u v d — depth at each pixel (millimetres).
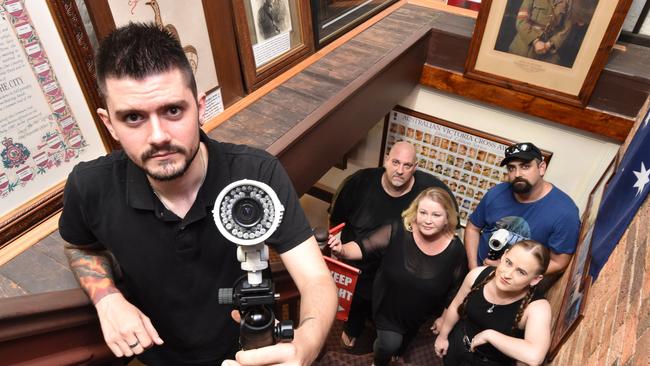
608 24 2156
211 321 1013
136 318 894
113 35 740
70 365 1104
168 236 873
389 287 2129
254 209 637
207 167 865
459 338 1978
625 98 2318
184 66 753
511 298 1771
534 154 2166
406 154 2330
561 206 2213
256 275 661
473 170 3297
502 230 2355
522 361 1662
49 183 1323
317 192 4254
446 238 2041
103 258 1009
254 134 1750
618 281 1312
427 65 2854
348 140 2270
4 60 1126
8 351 979
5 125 1168
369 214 2566
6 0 1091
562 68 2406
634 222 1386
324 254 2188
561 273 2352
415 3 2947
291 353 660
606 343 1192
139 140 758
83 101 1348
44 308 971
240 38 1852
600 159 2652
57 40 1227
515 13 2377
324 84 2084
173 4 1527
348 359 2369
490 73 2648
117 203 861
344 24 2518
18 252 1219
